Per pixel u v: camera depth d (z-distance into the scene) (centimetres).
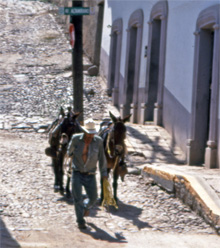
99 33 3103
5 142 1738
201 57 1530
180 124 1702
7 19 4219
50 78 2861
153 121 2073
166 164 1502
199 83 1535
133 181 1348
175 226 980
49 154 1178
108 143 1077
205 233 944
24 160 1489
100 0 3008
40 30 3934
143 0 2188
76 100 1759
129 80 2375
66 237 852
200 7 1545
